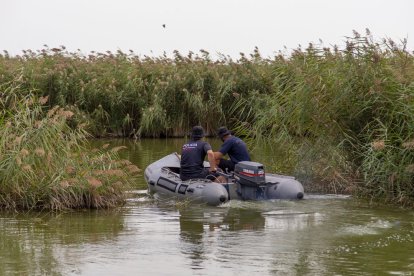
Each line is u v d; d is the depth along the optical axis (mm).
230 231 17781
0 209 20516
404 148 23250
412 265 14461
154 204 21984
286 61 31250
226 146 24266
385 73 25078
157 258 14945
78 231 17703
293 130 26781
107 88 44406
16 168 20719
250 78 43594
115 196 22141
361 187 24016
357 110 25031
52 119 22156
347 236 17219
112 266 14297
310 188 25297
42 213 20219
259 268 14172
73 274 13688
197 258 14969
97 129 44375
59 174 21047
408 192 22672
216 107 44125
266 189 22953
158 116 43812
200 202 22047
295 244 16312
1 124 22250
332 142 25469
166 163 25641
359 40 25453
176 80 44844
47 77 43312
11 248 15797
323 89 25484
